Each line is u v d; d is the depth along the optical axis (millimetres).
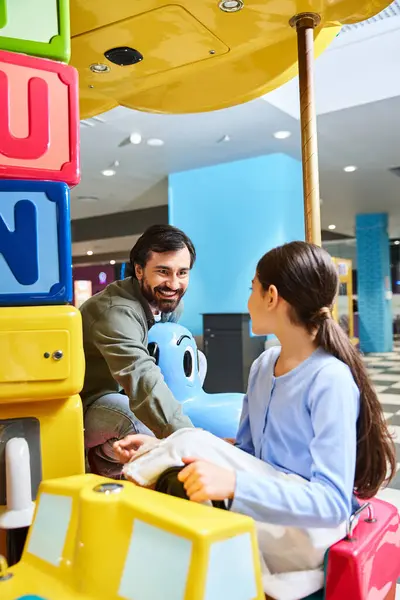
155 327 2082
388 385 6738
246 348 6348
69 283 1175
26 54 1180
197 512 766
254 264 6902
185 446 1041
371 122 5473
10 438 1146
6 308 1124
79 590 775
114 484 854
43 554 864
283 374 1140
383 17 4879
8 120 1146
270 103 4938
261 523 1004
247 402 1286
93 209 10055
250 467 1038
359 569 973
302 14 1716
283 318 1132
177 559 703
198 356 2328
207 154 6598
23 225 1148
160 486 1008
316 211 1759
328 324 1112
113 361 1599
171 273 1751
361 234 11727
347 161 7012
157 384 1529
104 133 5699
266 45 1937
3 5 1156
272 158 6723
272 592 963
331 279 1126
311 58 1760
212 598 688
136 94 2293
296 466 1084
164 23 1759
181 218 7500
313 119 1774
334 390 1030
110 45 1896
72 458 1188
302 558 1006
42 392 1123
